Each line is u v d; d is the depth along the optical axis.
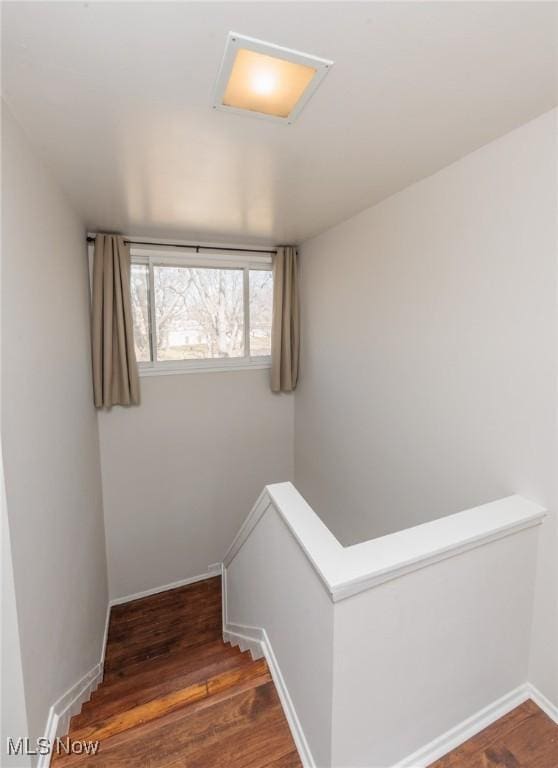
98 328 2.93
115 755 1.33
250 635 2.05
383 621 1.17
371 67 1.12
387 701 1.24
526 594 1.53
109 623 3.26
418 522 2.17
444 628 1.32
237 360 3.70
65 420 1.96
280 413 3.93
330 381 3.09
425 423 2.07
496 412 1.65
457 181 1.76
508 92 1.26
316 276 3.21
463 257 1.76
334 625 1.09
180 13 0.91
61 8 0.89
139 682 2.21
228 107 1.31
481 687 1.47
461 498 1.87
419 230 2.01
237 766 1.29
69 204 2.23
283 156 1.71
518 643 1.55
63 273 2.04
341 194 2.17
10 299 1.23
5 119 1.25
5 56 1.04
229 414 3.73
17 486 1.22
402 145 1.60
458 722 1.43
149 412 3.42
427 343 2.02
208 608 3.47
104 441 3.27
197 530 3.77
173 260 3.32
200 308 3.52
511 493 1.61
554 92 1.26
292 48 1.04
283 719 1.45
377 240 2.36
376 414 2.50
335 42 1.02
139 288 3.29
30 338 1.42
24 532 1.26
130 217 2.58
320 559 1.16
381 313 2.38
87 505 2.52
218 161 1.72
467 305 1.76
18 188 1.36
